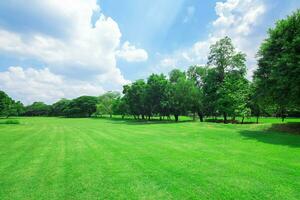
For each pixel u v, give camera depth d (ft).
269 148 49.26
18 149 57.00
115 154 47.19
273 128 90.07
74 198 23.77
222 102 140.97
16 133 105.81
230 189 24.98
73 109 455.63
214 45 157.99
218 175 30.25
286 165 34.50
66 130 121.90
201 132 87.25
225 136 73.20
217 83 156.56
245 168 33.35
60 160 42.63
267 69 85.30
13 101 395.14
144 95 235.40
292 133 75.41
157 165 36.63
